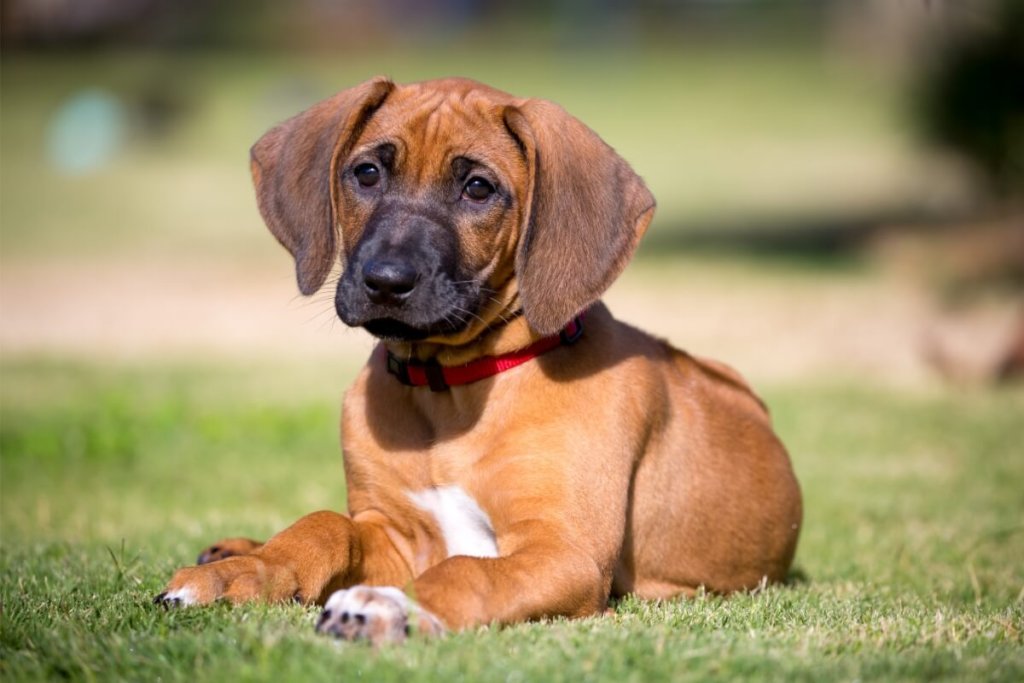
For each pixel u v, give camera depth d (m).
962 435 13.82
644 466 7.49
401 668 5.18
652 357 7.90
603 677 5.17
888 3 60.81
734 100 68.00
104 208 39.81
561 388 7.10
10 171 48.41
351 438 7.52
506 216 7.14
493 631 5.75
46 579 7.31
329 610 5.66
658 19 106.56
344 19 100.44
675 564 7.83
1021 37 23.33
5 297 25.16
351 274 6.79
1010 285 23.59
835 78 71.56
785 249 31.17
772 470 8.38
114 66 78.94
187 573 6.31
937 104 24.42
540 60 86.31
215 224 36.66
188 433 14.13
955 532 9.89
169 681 5.25
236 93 68.12
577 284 7.00
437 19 113.75
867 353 19.25
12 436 13.44
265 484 12.08
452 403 7.24
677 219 37.06
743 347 19.80
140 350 20.47
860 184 41.28
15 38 86.38
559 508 6.79
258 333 22.36
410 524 7.40
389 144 7.17
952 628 6.40
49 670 5.41
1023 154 24.25
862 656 5.70
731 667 5.40
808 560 9.34
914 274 25.19
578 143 7.18
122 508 11.03
